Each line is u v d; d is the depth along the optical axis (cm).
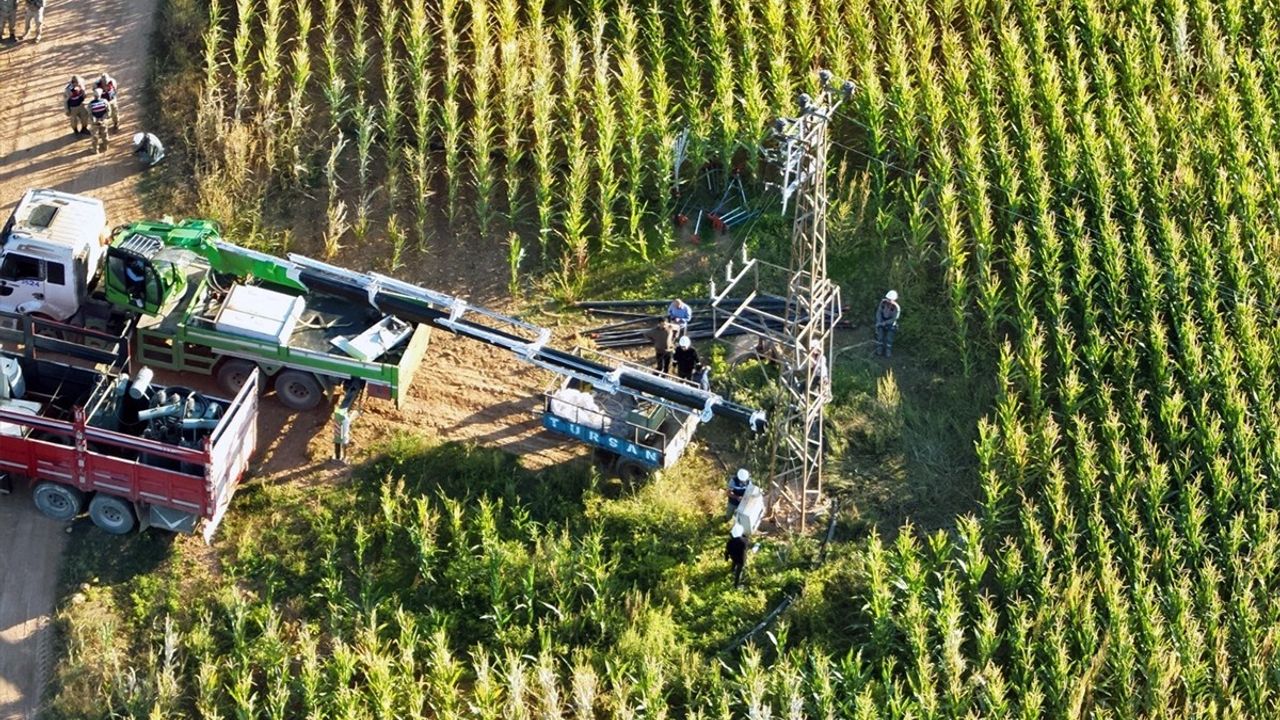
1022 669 3659
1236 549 3919
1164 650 3716
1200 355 4356
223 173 4750
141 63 5141
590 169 4869
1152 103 5197
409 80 5084
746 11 5206
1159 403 4278
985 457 4028
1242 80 5241
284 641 3675
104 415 3759
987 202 4638
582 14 5381
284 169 4794
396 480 4016
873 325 4559
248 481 3978
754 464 4122
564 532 3872
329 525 3897
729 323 3959
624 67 4956
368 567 3803
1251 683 3659
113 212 4647
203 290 4081
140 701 3475
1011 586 3812
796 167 3847
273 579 3784
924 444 4238
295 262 4081
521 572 3788
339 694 3484
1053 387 4362
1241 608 3756
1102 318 4541
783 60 5034
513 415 4231
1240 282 4525
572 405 3997
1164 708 3572
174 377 4128
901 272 4612
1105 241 4562
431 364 4344
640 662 3653
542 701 3509
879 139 4859
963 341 4403
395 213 4725
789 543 3944
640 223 4778
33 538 3812
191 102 4972
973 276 4656
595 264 4656
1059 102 4975
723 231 4769
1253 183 4822
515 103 4891
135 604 3706
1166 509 4072
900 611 3819
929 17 5456
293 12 5284
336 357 3991
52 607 3700
